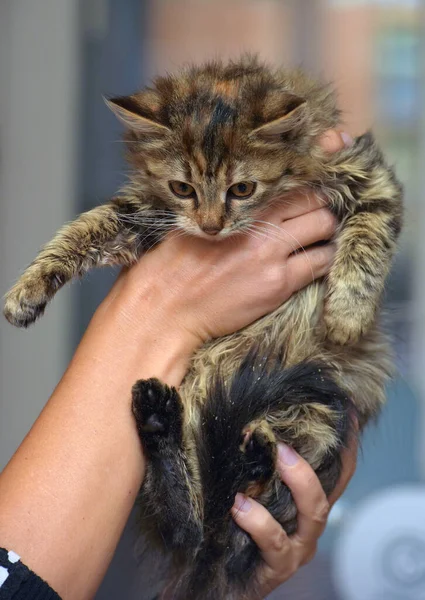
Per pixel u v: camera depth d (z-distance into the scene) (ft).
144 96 2.37
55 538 1.99
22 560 1.96
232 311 2.27
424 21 3.41
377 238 2.36
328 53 3.42
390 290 2.77
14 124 3.32
